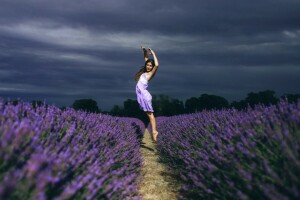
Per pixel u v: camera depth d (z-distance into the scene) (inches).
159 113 994.1
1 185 63.7
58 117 156.8
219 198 114.3
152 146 378.6
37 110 142.2
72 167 101.0
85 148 126.2
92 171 101.3
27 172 73.0
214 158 122.6
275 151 95.8
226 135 130.5
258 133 113.3
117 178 131.6
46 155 88.7
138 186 167.9
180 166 194.4
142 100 275.4
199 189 136.2
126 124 349.1
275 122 111.5
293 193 72.7
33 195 68.0
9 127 91.0
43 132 114.0
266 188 79.6
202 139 170.9
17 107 120.8
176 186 167.9
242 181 98.5
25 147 89.5
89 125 175.8
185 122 254.8
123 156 168.1
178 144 209.8
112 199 109.4
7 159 77.3
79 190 91.3
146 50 278.7
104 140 167.6
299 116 106.0
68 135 127.6
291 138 93.1
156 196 151.2
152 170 213.5
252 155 98.2
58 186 84.0
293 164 80.0
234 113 169.0
